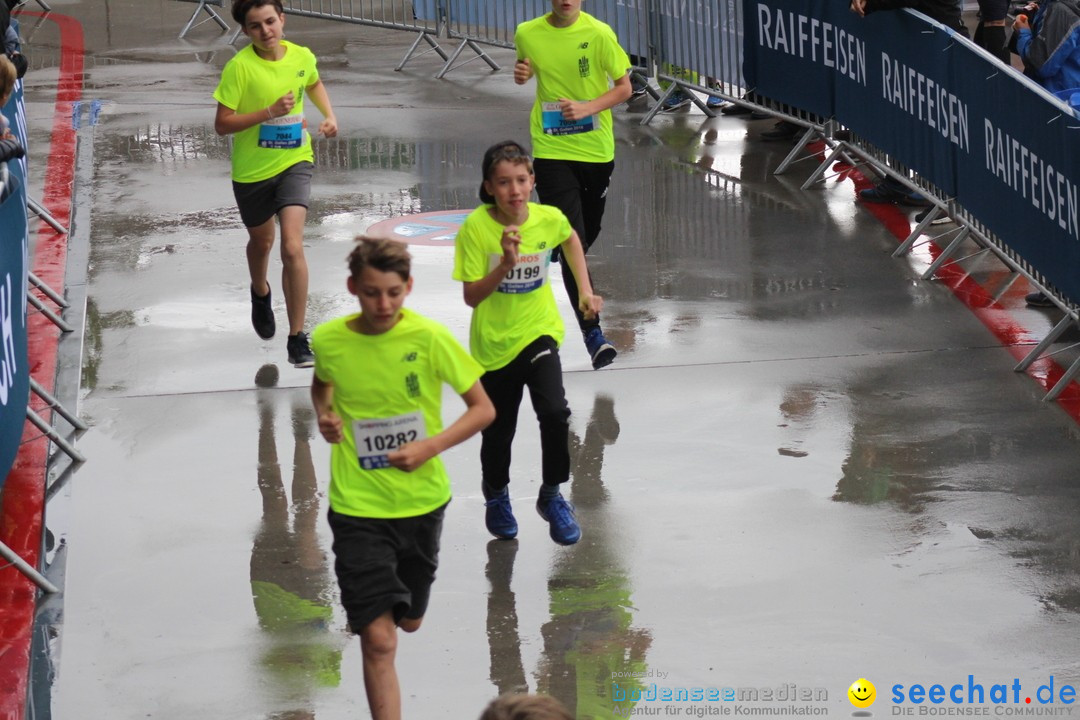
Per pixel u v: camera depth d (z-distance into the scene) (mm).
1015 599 16609
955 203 27891
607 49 23594
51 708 14688
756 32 36531
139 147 37594
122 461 20688
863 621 16203
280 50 23484
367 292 12992
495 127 39906
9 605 16734
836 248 29875
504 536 18234
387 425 13516
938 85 27750
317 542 18328
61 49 49438
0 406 16625
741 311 26484
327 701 14742
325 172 35688
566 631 16109
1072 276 22328
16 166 22297
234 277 28547
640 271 28703
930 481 19703
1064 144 22141
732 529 18453
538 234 17016
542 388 17312
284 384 23531
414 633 16125
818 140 37438
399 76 46344
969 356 24172
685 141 38469
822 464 20312
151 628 16250
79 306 26891
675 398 22734
